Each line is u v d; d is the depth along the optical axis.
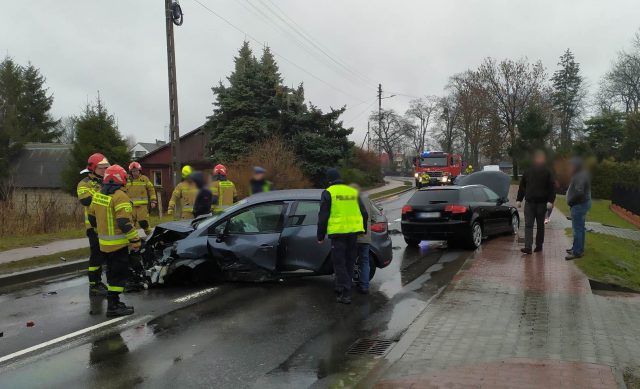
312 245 7.55
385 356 4.80
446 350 4.81
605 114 53.81
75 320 6.29
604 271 8.41
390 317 6.29
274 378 4.47
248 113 29.30
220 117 29.59
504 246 11.09
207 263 7.73
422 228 11.10
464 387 3.93
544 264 8.81
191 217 11.39
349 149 31.20
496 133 48.38
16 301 7.29
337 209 6.83
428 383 4.03
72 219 15.54
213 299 7.13
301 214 7.75
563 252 9.90
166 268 7.64
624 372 4.29
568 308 6.19
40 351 5.20
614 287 7.76
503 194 16.70
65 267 9.52
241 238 7.70
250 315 6.38
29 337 5.64
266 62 39.06
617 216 21.41
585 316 5.87
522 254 9.86
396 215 20.00
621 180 30.73
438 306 6.37
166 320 6.20
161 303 6.95
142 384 4.37
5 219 13.70
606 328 5.45
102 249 6.31
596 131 53.34
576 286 7.27
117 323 6.11
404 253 11.10
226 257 7.66
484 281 7.63
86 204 7.41
